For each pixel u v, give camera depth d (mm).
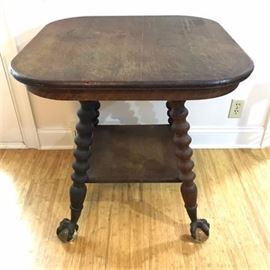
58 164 1512
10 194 1342
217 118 1528
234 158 1543
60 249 1113
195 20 1180
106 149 1217
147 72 771
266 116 1516
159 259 1080
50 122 1535
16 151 1596
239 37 1301
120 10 1247
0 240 1145
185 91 757
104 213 1253
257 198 1321
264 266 1061
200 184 1391
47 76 747
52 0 1210
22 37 1284
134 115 1503
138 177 1099
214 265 1062
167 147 1231
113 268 1054
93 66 804
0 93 1425
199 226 1129
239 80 764
